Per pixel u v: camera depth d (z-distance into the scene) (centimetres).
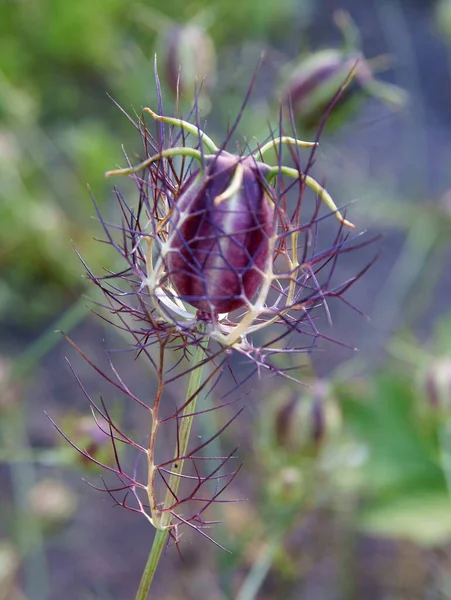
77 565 44
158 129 23
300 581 43
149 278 22
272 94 40
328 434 34
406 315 58
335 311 60
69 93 67
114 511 47
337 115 37
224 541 39
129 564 45
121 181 59
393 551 46
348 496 42
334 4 90
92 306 43
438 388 38
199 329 22
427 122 79
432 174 73
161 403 50
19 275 57
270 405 35
